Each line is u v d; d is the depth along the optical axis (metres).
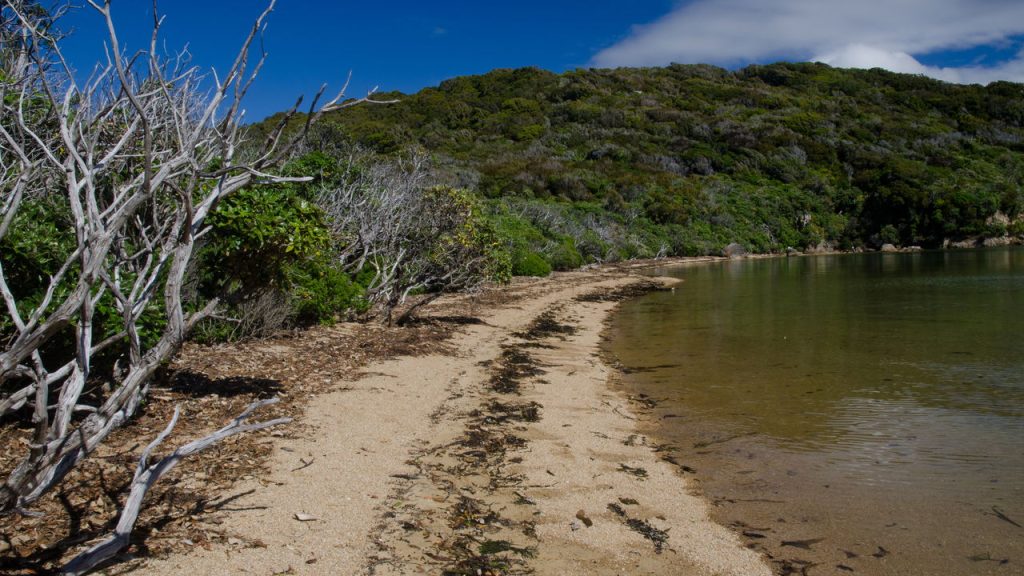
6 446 4.61
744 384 9.16
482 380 8.85
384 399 7.23
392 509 4.54
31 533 3.65
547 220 35.44
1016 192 59.22
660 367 10.39
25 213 5.16
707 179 60.56
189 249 3.85
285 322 10.30
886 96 92.69
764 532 4.62
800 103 85.75
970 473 5.71
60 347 5.04
